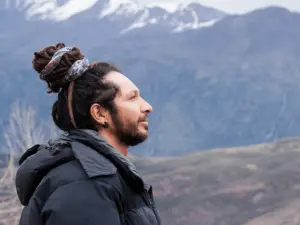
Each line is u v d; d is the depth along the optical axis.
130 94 2.88
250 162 94.69
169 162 98.19
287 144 100.81
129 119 2.87
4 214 36.69
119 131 2.88
